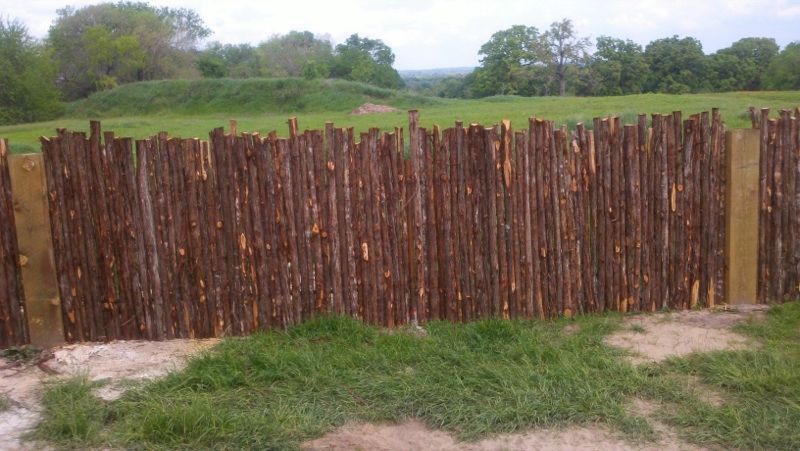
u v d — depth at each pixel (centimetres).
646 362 571
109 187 642
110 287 654
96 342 657
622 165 684
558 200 675
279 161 647
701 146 691
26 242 638
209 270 655
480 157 665
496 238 673
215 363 568
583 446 461
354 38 9000
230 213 650
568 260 683
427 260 673
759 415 484
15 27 4997
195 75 6700
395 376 546
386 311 671
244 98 4834
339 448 464
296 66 7912
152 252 650
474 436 474
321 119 2930
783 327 641
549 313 687
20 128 3478
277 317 662
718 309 701
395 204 662
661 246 697
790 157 701
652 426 479
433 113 2769
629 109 2203
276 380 549
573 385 521
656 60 6200
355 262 665
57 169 636
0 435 484
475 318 680
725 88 6050
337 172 652
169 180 644
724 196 701
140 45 6231
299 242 657
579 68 6194
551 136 669
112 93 5247
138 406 511
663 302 703
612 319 673
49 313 647
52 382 557
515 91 6284
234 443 466
